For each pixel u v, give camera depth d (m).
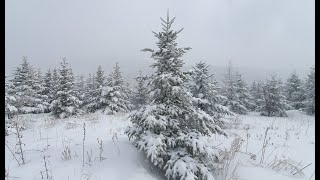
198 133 6.38
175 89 6.10
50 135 9.80
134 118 6.79
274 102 29.08
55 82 30.05
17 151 7.21
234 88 29.56
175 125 6.28
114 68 25.22
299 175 6.75
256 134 11.74
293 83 39.88
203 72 10.73
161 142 5.71
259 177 6.52
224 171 6.68
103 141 8.16
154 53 6.64
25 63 27.22
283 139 10.75
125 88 27.20
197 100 6.89
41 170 5.82
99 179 5.55
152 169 6.35
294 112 32.84
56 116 20.70
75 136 9.23
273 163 7.27
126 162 6.46
